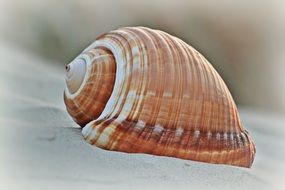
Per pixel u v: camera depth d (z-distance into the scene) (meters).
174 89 0.28
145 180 0.26
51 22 0.50
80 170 0.26
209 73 0.29
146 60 0.29
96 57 0.29
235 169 0.28
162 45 0.29
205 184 0.27
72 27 0.51
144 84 0.28
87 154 0.27
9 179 0.25
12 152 0.27
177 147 0.28
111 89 0.29
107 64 0.29
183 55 0.29
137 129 0.28
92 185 0.26
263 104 0.50
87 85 0.29
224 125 0.29
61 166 0.26
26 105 0.32
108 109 0.29
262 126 0.40
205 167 0.28
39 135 0.28
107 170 0.27
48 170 0.26
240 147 0.29
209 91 0.29
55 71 0.42
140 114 0.28
